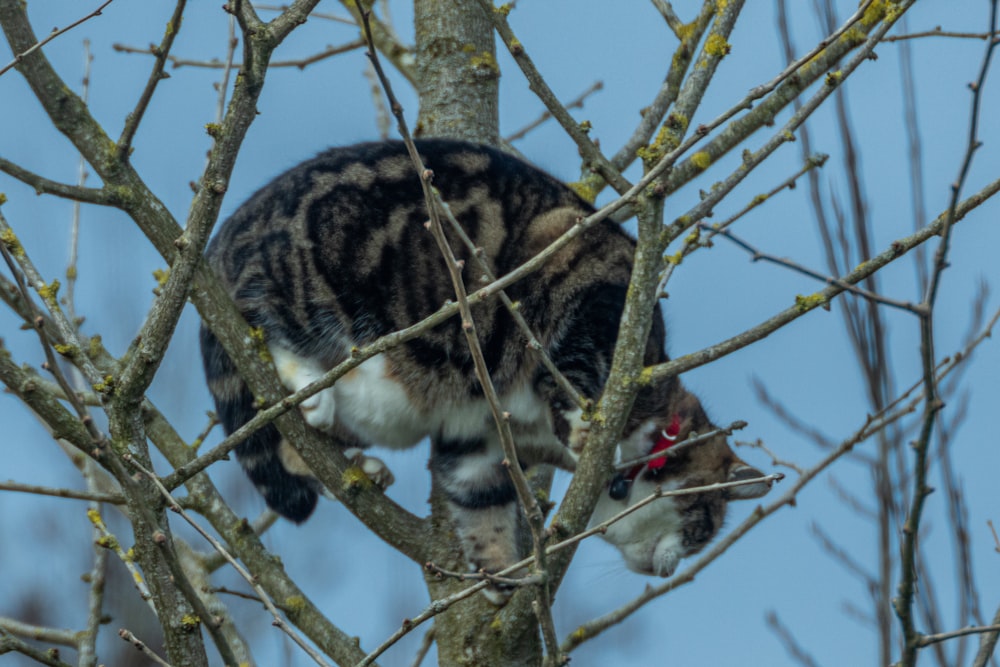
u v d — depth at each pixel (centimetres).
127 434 711
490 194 1049
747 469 1248
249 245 1014
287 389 905
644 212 717
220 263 1031
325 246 1004
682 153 652
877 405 786
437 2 1112
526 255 1045
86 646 871
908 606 602
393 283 1016
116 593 1487
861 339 798
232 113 690
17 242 733
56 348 716
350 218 1012
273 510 1096
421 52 1116
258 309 1001
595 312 1055
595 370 1052
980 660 681
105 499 812
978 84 539
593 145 809
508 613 832
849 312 803
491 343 1040
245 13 699
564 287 1053
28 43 727
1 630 729
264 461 1077
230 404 1054
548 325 1052
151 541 697
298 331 1005
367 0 711
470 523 1032
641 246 723
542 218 1058
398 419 1058
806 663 876
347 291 1008
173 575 612
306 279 1002
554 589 748
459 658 873
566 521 747
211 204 693
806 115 759
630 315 733
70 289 980
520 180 1070
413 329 682
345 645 846
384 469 1054
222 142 690
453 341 1030
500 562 1016
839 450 802
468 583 890
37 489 802
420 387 1041
